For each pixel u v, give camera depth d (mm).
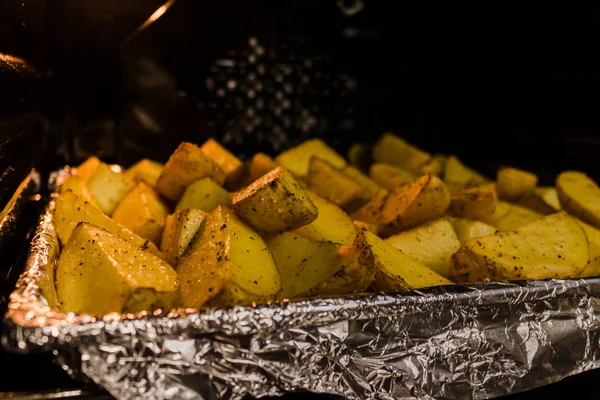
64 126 553
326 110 656
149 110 581
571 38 594
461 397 352
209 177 430
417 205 429
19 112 419
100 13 542
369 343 339
